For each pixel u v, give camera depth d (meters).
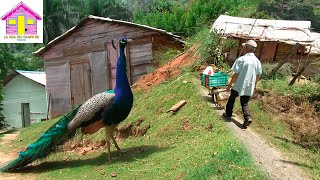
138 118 11.70
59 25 43.56
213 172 6.66
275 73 13.52
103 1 45.66
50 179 8.65
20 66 37.47
